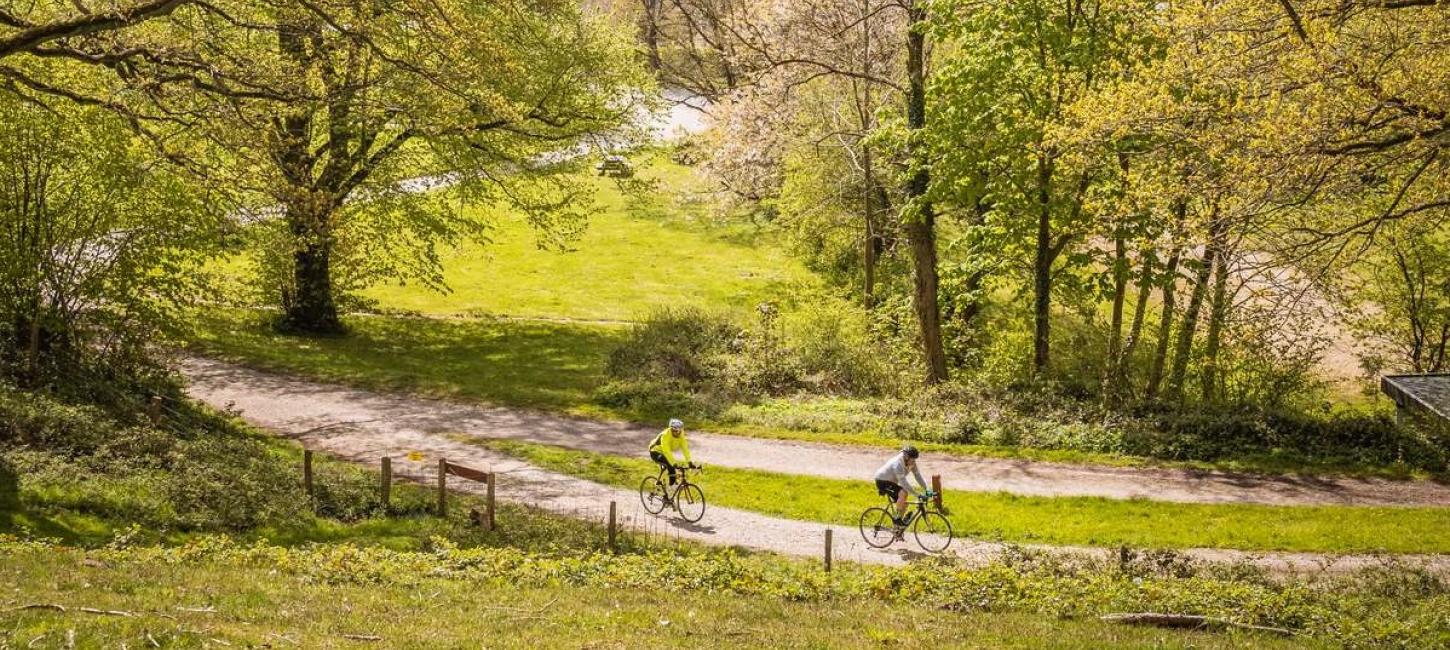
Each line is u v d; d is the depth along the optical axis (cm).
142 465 2252
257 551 1798
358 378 3825
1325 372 3934
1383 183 2027
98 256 2798
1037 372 3612
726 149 5003
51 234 2673
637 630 1388
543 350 4519
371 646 1189
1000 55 3225
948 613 1680
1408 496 2778
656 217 6725
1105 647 1416
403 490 2512
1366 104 1772
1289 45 1872
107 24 2016
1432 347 3769
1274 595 1805
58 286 2698
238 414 3036
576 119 4447
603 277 5822
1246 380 3441
